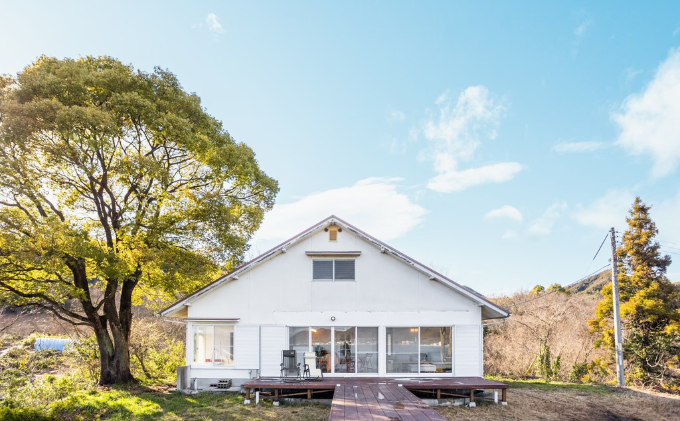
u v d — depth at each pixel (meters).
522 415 12.48
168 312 15.82
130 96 14.14
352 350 15.73
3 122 12.43
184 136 15.05
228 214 16.12
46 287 15.86
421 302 15.91
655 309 24.94
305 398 13.92
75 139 13.31
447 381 14.30
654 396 15.77
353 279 16.08
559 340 26.83
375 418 9.11
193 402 13.64
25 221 14.27
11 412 10.34
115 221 16.17
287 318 15.89
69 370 19.55
